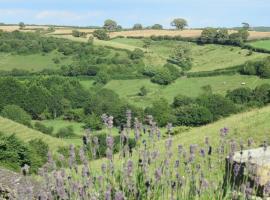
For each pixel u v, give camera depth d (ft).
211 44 517.55
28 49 481.46
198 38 525.75
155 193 19.07
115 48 492.95
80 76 412.98
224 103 238.27
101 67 417.69
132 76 400.26
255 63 363.35
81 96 315.37
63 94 313.53
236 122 69.41
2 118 215.51
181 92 364.38
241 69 375.04
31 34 532.73
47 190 18.98
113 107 284.61
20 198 18.84
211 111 234.58
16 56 476.54
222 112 236.22
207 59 468.75
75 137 258.78
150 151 20.18
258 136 58.03
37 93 308.81
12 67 452.76
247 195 19.60
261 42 478.59
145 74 402.93
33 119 306.35
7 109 284.20
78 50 483.10
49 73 426.10
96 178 19.57
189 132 75.72
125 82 394.52
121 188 19.01
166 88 376.27
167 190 19.44
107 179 18.89
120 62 450.71
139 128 20.36
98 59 451.53
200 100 241.76
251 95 270.26
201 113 229.25
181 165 23.21
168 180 19.85
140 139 20.43
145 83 388.16
